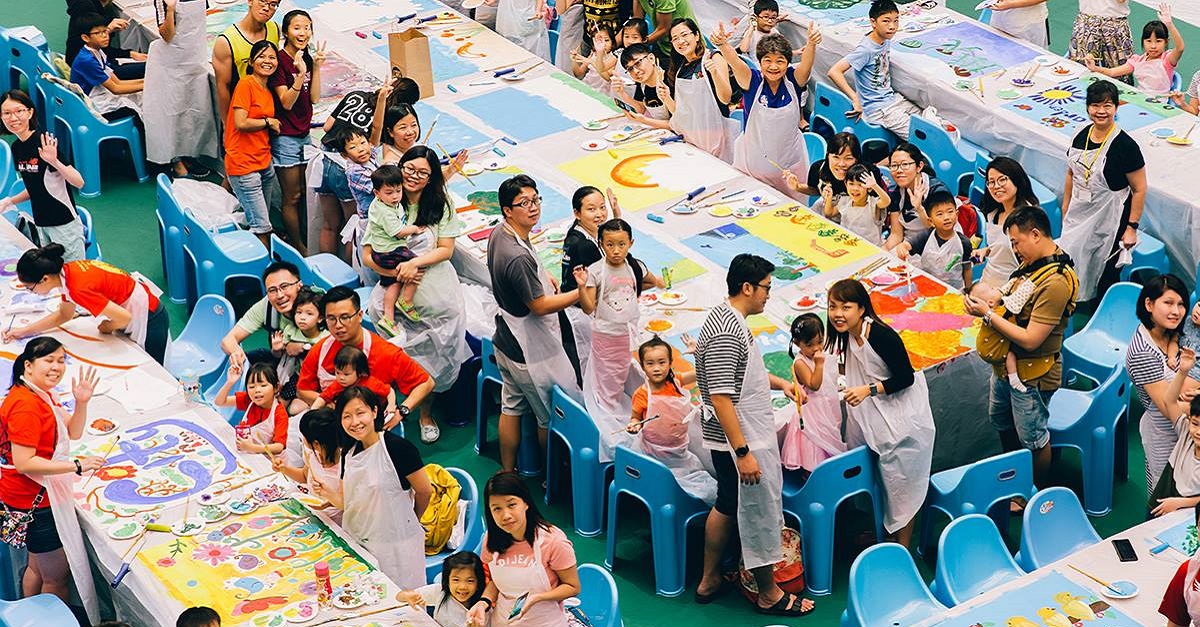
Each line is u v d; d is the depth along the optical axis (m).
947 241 9.56
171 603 6.93
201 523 7.45
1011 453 8.05
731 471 7.71
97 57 12.05
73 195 12.23
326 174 10.48
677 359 8.62
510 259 8.38
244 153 10.88
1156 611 6.73
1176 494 7.63
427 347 9.34
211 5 13.54
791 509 8.01
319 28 13.21
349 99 10.55
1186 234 10.14
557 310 8.43
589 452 8.44
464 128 11.50
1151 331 8.13
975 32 12.64
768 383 7.61
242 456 7.98
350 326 8.30
